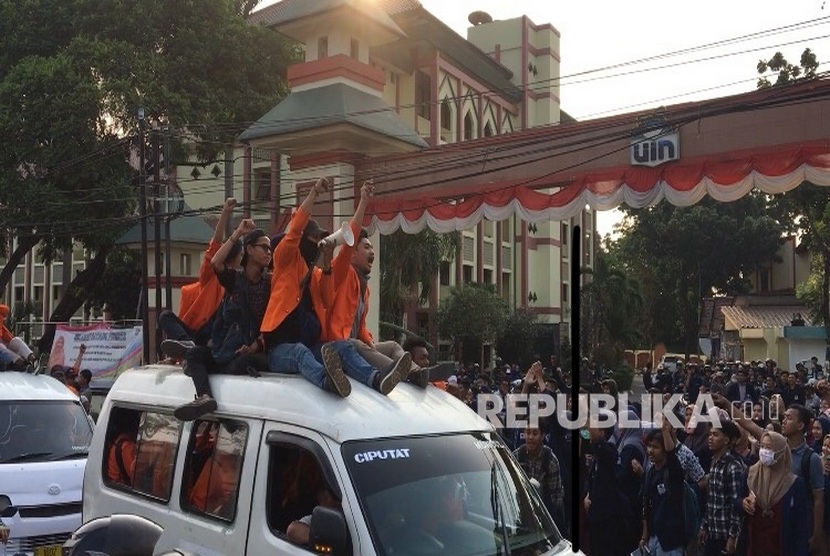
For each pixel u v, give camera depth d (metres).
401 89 36.75
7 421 8.27
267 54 25.59
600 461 7.06
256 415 4.45
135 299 30.41
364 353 4.82
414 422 4.29
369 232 16.12
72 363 18.67
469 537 3.98
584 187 13.49
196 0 24.19
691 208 50.66
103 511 5.55
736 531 6.49
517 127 44.94
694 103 12.42
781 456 6.45
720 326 51.09
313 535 3.72
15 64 23.61
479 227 41.78
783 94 11.43
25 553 7.25
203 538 4.54
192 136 22.61
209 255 6.04
